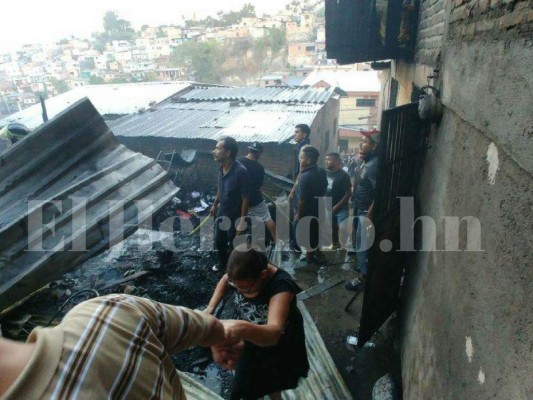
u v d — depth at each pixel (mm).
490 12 1637
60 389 542
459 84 2121
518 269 1198
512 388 1174
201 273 4703
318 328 3740
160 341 797
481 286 1532
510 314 1232
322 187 4582
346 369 3240
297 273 4699
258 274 1918
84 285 4398
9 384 523
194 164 9031
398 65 5605
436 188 2559
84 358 590
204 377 3145
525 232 1164
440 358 2035
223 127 9273
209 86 14984
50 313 3834
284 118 9781
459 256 1889
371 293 3059
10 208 2695
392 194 2934
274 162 8961
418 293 2801
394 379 3012
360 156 4133
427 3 3586
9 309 3682
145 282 4512
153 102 11805
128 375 631
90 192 2926
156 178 3373
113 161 3252
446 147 2383
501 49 1477
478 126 1708
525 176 1197
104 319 673
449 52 2447
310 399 2832
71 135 3080
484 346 1441
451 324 1902
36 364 548
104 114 11258
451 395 1793
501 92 1446
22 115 12219
